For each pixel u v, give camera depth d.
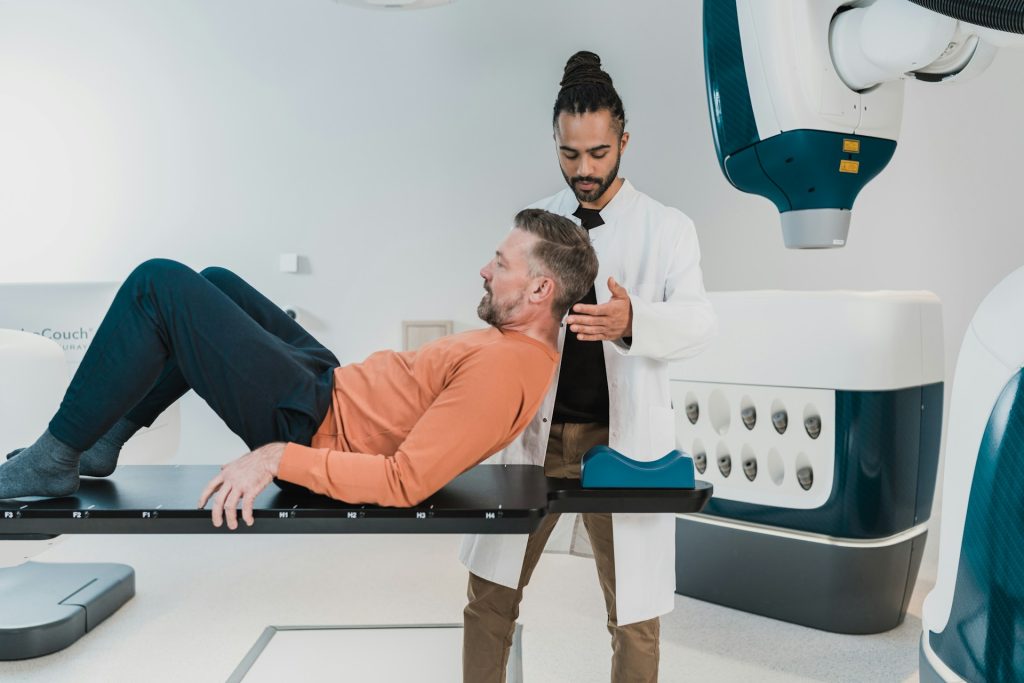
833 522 2.60
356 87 3.71
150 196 3.78
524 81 3.66
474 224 3.71
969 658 1.32
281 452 1.35
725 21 1.55
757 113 1.52
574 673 2.33
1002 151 2.97
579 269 1.53
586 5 3.60
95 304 2.57
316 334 3.79
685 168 3.58
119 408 1.40
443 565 3.24
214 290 1.44
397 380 1.52
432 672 2.28
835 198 1.55
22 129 3.80
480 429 1.40
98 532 1.32
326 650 2.43
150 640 2.53
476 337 1.54
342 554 3.37
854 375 2.55
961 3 1.15
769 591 2.75
